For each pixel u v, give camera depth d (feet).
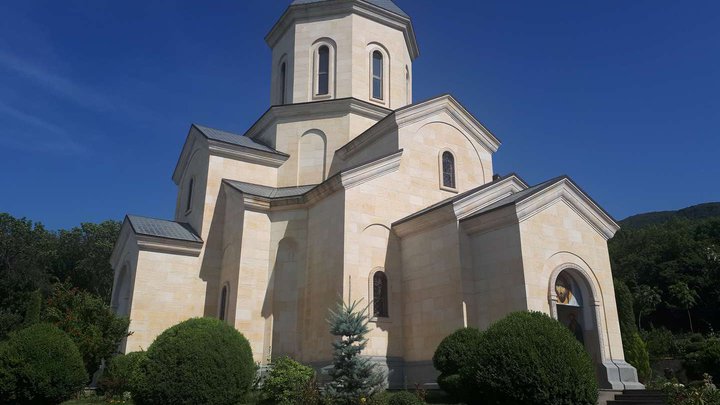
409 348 55.67
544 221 49.93
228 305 62.95
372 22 83.61
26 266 146.20
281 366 47.70
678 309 194.59
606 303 51.47
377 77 82.79
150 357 37.42
